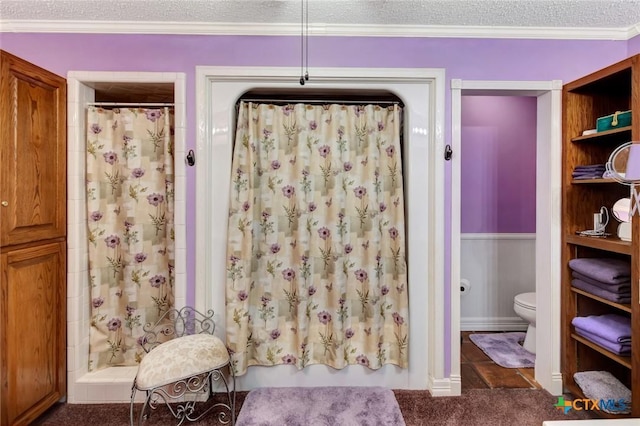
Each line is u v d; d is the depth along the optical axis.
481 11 1.92
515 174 3.13
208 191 2.08
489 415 1.90
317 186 2.16
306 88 2.15
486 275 3.14
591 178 1.92
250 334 2.14
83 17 1.97
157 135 2.13
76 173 2.02
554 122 2.09
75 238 2.02
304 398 2.04
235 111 2.17
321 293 2.17
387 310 2.18
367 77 2.08
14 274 1.68
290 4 1.86
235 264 2.07
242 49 2.08
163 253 2.17
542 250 2.16
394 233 2.16
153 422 1.86
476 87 2.10
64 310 2.00
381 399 2.04
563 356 2.08
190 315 2.07
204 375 1.96
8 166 1.65
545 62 2.11
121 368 2.13
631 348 1.64
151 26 2.03
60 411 1.93
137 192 2.12
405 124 2.17
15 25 2.00
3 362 1.62
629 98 2.05
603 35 2.10
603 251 2.06
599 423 1.05
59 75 2.03
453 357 2.10
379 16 1.97
